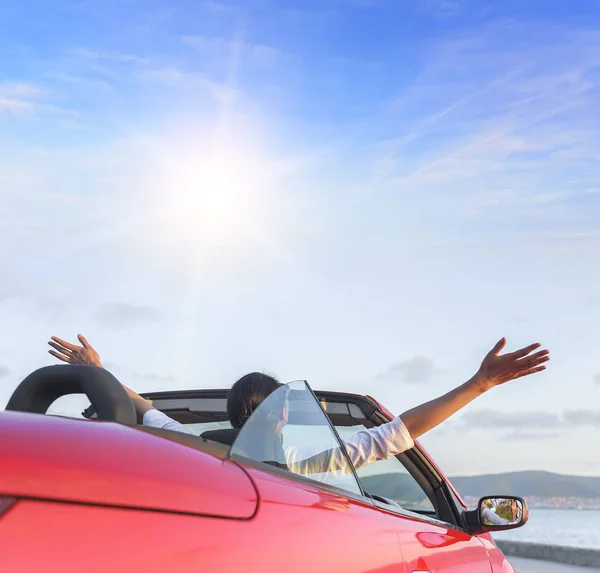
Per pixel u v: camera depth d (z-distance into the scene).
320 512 1.58
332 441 1.99
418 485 3.18
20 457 1.04
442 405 2.62
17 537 0.93
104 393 1.57
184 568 1.09
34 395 1.65
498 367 2.62
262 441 1.63
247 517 1.29
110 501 1.06
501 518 3.14
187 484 1.22
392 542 1.94
